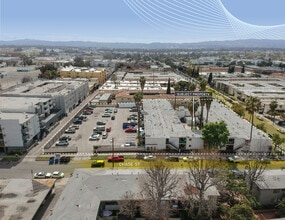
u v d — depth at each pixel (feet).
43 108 386.32
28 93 456.04
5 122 294.87
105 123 416.26
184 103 488.44
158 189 188.24
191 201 194.29
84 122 423.23
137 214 198.90
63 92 476.13
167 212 187.01
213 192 200.95
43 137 349.20
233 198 209.36
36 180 226.99
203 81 442.09
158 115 401.08
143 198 191.83
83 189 201.77
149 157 288.30
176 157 288.92
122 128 393.50
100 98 541.75
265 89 593.01
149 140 308.81
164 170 220.84
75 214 174.81
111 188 203.92
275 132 372.17
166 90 592.19
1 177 247.50
